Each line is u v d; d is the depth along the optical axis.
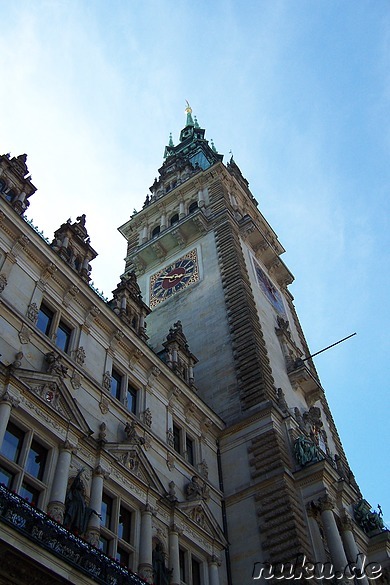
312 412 44.59
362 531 36.38
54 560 18.39
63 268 30.59
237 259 51.91
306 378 46.72
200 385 42.28
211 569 29.84
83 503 23.69
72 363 28.20
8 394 23.23
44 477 23.23
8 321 26.06
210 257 54.59
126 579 20.58
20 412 23.55
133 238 67.94
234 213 62.12
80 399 27.84
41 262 29.77
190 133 100.25
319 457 35.66
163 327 50.44
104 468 26.16
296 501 32.72
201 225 58.16
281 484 33.00
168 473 31.39
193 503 31.09
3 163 33.19
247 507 33.44
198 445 35.62
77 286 31.09
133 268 61.47
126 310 38.34
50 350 27.48
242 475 35.16
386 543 36.16
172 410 34.88
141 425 30.84
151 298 55.56
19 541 17.69
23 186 33.56
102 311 32.12
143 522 26.92
